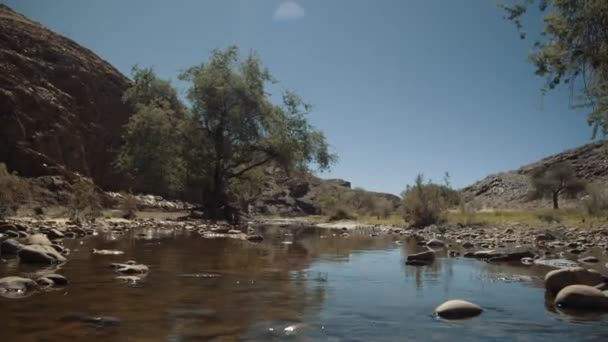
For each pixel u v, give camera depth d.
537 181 72.56
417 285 9.78
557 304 7.88
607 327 6.56
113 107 60.38
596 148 102.38
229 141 40.25
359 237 24.56
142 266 10.85
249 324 6.43
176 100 45.94
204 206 40.50
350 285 9.68
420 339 5.93
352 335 6.04
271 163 42.69
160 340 5.60
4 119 43.06
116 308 7.09
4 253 12.48
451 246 18.94
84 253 13.56
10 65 49.22
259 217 60.41
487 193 100.31
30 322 6.18
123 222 28.70
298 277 10.56
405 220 33.84
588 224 25.80
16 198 24.28
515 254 14.09
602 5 11.36
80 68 58.22
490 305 7.92
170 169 39.41
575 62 12.48
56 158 48.12
